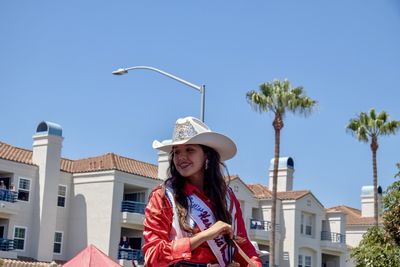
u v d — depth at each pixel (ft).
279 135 141.79
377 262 55.31
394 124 159.22
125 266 133.49
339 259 186.91
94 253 64.85
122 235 143.95
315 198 181.88
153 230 13.07
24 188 133.80
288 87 141.59
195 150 13.74
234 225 13.99
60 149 138.41
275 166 142.10
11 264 119.44
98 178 140.36
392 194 57.21
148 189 143.74
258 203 175.63
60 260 138.51
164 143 13.93
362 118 161.68
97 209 138.82
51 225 135.03
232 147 14.08
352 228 207.51
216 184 13.73
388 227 56.90
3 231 130.21
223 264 13.07
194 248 12.60
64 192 142.10
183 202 13.29
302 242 175.42
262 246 174.09
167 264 12.62
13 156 134.82
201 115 78.07
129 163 148.15
